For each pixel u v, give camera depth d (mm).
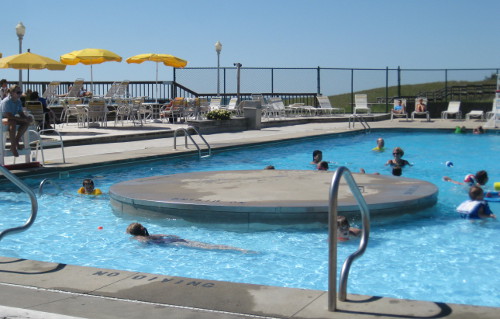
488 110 26188
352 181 3691
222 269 5605
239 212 6977
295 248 6242
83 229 7141
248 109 20594
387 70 28047
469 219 7449
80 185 10008
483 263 5730
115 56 20516
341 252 6078
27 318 3352
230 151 14867
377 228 6980
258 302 3572
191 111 21719
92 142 15250
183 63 23000
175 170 11914
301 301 3576
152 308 3488
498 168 12641
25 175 10109
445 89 27766
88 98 22422
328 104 26625
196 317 3340
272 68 27266
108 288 3854
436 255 5980
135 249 6285
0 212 8039
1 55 19516
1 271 4234
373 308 3436
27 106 15391
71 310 3459
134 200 7598
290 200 7289
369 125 22188
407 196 7590
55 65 17703
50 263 4449
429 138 18875
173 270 5602
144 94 25516
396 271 5484
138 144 15312
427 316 3277
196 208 7137
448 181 10688
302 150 15734
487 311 3330
